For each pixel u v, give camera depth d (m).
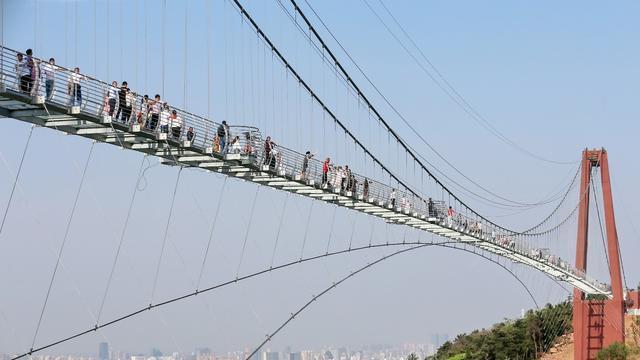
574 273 147.12
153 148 48.50
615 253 154.75
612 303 153.12
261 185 62.16
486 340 174.25
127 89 44.53
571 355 162.62
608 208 156.88
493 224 117.38
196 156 52.12
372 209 77.62
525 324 175.88
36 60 39.44
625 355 146.25
